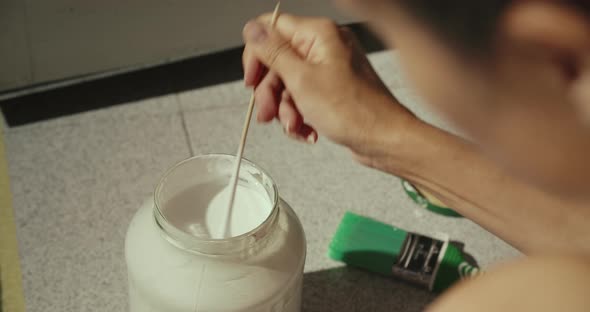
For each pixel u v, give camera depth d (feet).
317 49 1.81
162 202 1.78
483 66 0.76
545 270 0.88
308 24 1.83
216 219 1.80
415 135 1.80
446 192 1.86
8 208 2.45
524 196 1.69
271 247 1.73
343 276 2.28
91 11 2.54
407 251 2.26
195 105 2.85
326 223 2.43
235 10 2.73
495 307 0.88
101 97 2.84
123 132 2.72
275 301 1.74
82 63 2.69
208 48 2.83
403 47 0.82
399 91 2.94
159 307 1.71
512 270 0.90
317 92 1.75
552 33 0.71
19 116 2.76
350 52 1.80
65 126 2.73
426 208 2.49
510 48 0.74
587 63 0.73
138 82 2.90
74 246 2.33
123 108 2.81
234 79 2.97
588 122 0.76
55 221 2.41
